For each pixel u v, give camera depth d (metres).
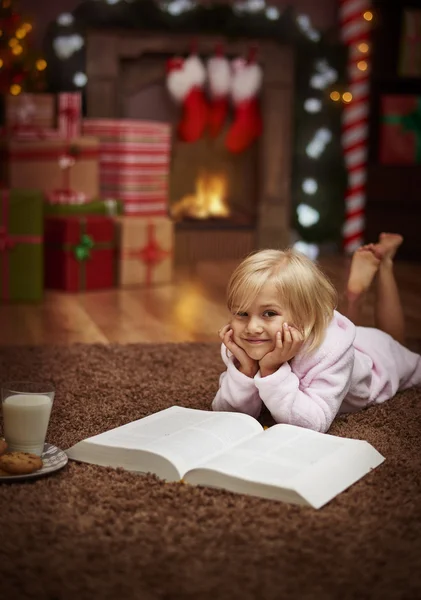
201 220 4.96
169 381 2.28
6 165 3.93
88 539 1.29
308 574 1.19
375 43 5.19
